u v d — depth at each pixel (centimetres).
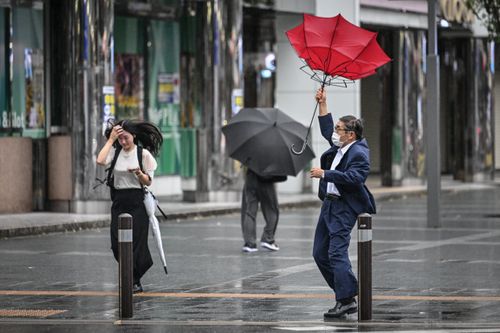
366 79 8512
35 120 5603
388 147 7812
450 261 3875
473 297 3039
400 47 7800
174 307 2888
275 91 7088
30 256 4069
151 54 6341
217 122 6300
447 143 8988
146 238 3188
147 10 6250
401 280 3400
